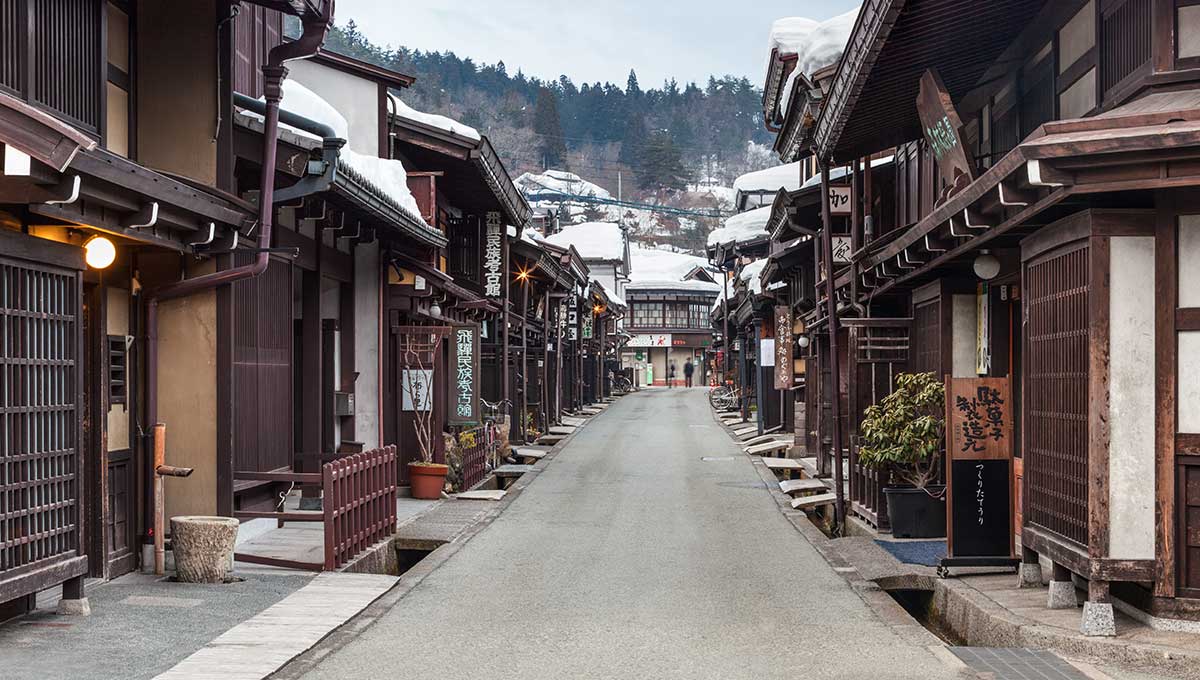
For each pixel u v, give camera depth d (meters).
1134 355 7.87
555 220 65.19
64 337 8.32
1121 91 8.80
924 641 8.60
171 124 11.12
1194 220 7.78
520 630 9.02
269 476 11.49
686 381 82.75
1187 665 7.23
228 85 11.27
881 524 14.17
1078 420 8.23
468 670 7.66
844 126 14.10
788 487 19.80
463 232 25.44
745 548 13.67
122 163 7.98
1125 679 7.09
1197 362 7.79
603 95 175.12
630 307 88.00
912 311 15.48
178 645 7.98
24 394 7.77
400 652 8.20
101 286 10.02
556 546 13.77
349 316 18.11
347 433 18.05
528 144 135.12
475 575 11.68
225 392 11.24
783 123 18.94
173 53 11.15
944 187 11.15
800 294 27.14
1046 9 10.57
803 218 21.42
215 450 11.23
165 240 9.76
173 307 11.28
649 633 8.93
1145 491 7.85
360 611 9.51
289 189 11.81
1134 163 7.03
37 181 7.04
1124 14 8.87
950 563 10.70
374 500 13.18
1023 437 9.53
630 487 20.73
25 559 7.86
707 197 136.50
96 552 10.15
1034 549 9.23
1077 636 7.81
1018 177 7.86
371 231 16.66
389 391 18.75
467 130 20.14
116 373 10.52
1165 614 7.84
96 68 9.97
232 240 10.74
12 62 8.51
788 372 28.48
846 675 7.48
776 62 20.42
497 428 25.14
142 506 11.02
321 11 10.77
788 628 9.14
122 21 10.89
